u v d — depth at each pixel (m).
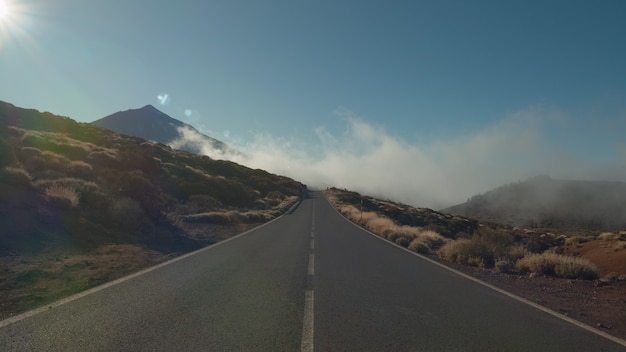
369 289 8.66
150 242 14.45
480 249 14.59
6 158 18.58
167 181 38.38
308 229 24.91
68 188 16.56
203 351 4.71
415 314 6.74
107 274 9.06
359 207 56.78
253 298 7.45
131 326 5.56
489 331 5.91
